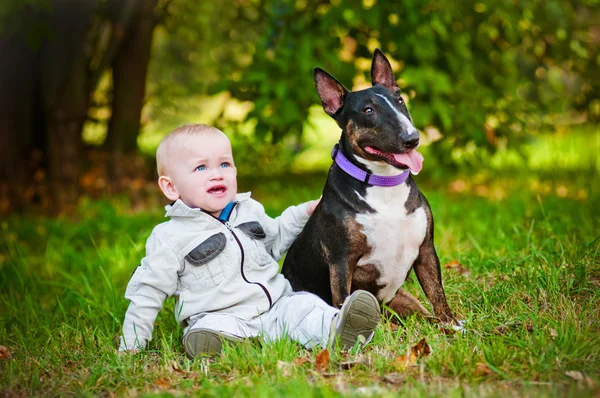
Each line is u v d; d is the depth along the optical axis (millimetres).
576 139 11258
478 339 3539
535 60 9867
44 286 5715
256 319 3842
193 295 3846
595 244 4949
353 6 7816
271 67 8070
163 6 10219
